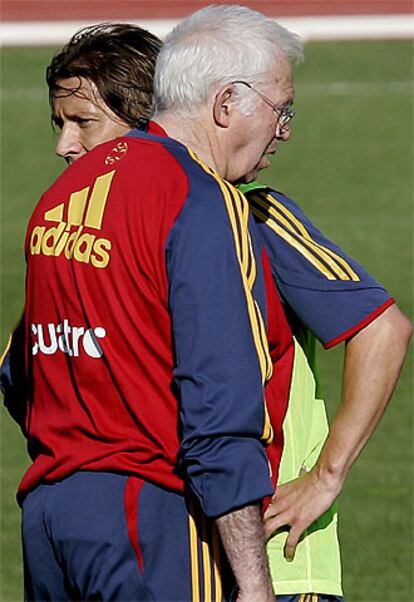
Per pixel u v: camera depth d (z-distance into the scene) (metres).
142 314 11.17
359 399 12.12
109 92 13.73
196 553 11.28
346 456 12.17
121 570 11.15
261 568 10.72
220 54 11.52
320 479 12.21
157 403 11.21
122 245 11.20
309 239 12.23
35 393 11.99
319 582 12.59
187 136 11.70
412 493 28.42
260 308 11.23
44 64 81.50
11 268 46.84
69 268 11.48
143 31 13.98
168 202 11.13
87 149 13.91
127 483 11.23
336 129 68.56
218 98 11.57
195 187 11.17
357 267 12.24
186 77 11.61
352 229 52.69
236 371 10.73
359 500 28.05
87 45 13.79
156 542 11.18
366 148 65.50
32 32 88.19
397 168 62.31
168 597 11.18
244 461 10.63
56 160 63.38
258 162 11.91
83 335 11.39
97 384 11.38
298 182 60.28
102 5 93.88
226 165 11.79
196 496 10.88
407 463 30.28
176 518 11.26
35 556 11.68
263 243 12.12
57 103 14.00
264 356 10.95
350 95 74.75
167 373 11.21
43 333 11.80
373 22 88.19
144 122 12.45
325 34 86.19
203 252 10.88
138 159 11.52
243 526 10.66
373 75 78.50
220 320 10.77
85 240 11.41
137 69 13.73
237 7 11.88
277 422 12.03
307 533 12.62
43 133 67.88
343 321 12.02
